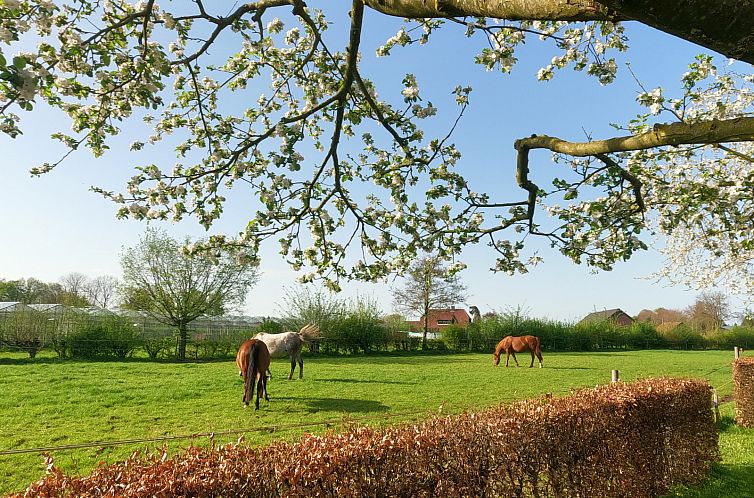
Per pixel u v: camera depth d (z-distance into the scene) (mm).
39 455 7418
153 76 4066
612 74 4891
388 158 6145
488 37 4438
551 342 39250
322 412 11039
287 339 17047
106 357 24953
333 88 5812
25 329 23625
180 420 10109
